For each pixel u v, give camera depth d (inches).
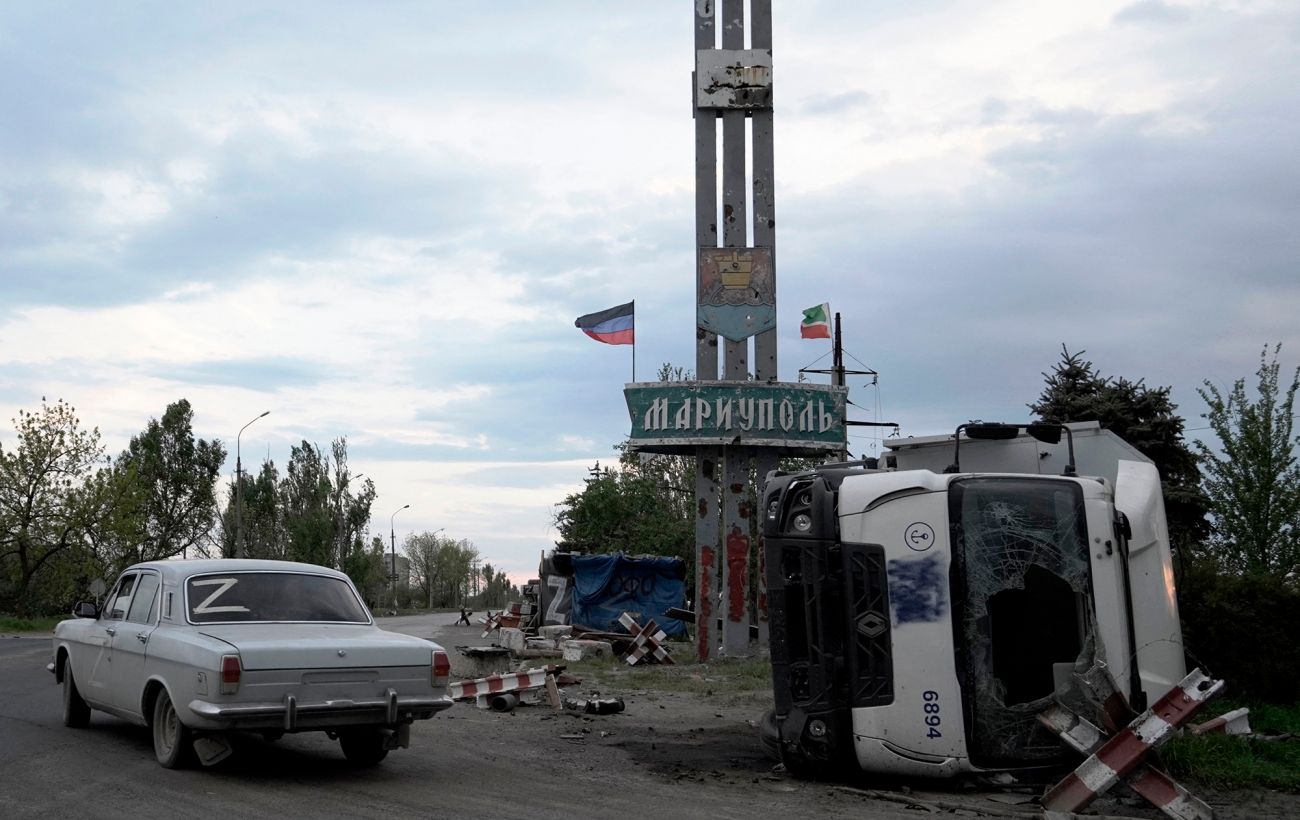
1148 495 356.5
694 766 384.8
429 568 5629.9
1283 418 698.2
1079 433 420.8
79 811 283.0
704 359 1000.2
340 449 3225.9
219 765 359.9
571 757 405.7
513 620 1392.7
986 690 326.6
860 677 335.0
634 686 730.2
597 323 1074.7
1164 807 287.0
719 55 1010.1
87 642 417.4
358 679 336.2
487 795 322.7
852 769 343.9
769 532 359.9
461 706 571.2
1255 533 691.4
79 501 1998.0
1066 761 327.3
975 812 300.7
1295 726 455.8
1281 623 525.0
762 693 680.4
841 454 1012.5
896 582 335.0
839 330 1524.4
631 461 1787.6
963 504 335.6
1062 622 328.5
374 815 288.0
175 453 2687.0
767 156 1013.8
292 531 3127.5
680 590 1242.0
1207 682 291.7
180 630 349.7
